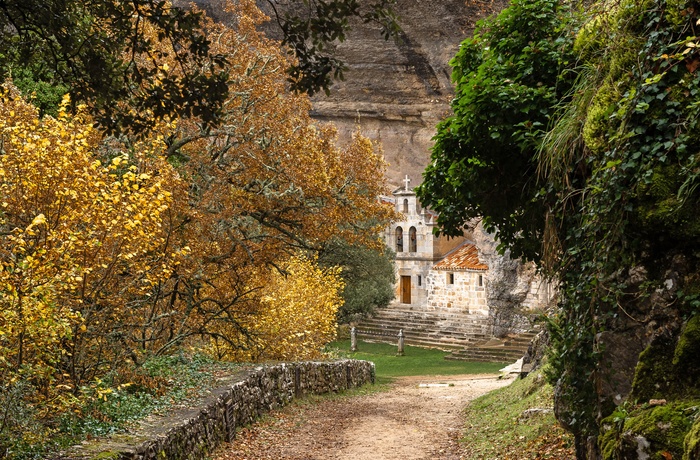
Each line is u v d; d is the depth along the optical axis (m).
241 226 15.91
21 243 6.18
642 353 5.02
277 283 19.30
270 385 14.68
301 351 20.16
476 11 36.41
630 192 5.09
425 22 38.75
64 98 7.44
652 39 5.16
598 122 5.48
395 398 20.11
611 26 5.78
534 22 6.98
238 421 11.84
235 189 15.74
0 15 6.88
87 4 6.99
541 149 6.07
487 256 38.47
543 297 35.34
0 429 6.00
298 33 6.38
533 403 12.88
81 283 7.97
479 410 15.51
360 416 15.52
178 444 8.05
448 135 7.48
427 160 45.50
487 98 6.73
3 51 7.15
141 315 11.51
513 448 10.12
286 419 14.14
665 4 5.25
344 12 6.27
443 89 41.78
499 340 38.88
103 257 7.44
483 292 44.59
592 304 5.57
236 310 16.34
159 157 10.66
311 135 16.73
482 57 7.74
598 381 5.57
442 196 8.30
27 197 6.89
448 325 43.97
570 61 6.65
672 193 4.91
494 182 7.64
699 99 4.81
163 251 11.15
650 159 4.98
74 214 6.91
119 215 7.25
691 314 4.86
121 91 7.06
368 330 45.91
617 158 5.19
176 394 10.20
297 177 15.81
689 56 4.93
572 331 6.08
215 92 6.76
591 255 5.69
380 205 18.83
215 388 11.35
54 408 7.04
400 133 45.22
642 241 5.16
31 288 6.30
